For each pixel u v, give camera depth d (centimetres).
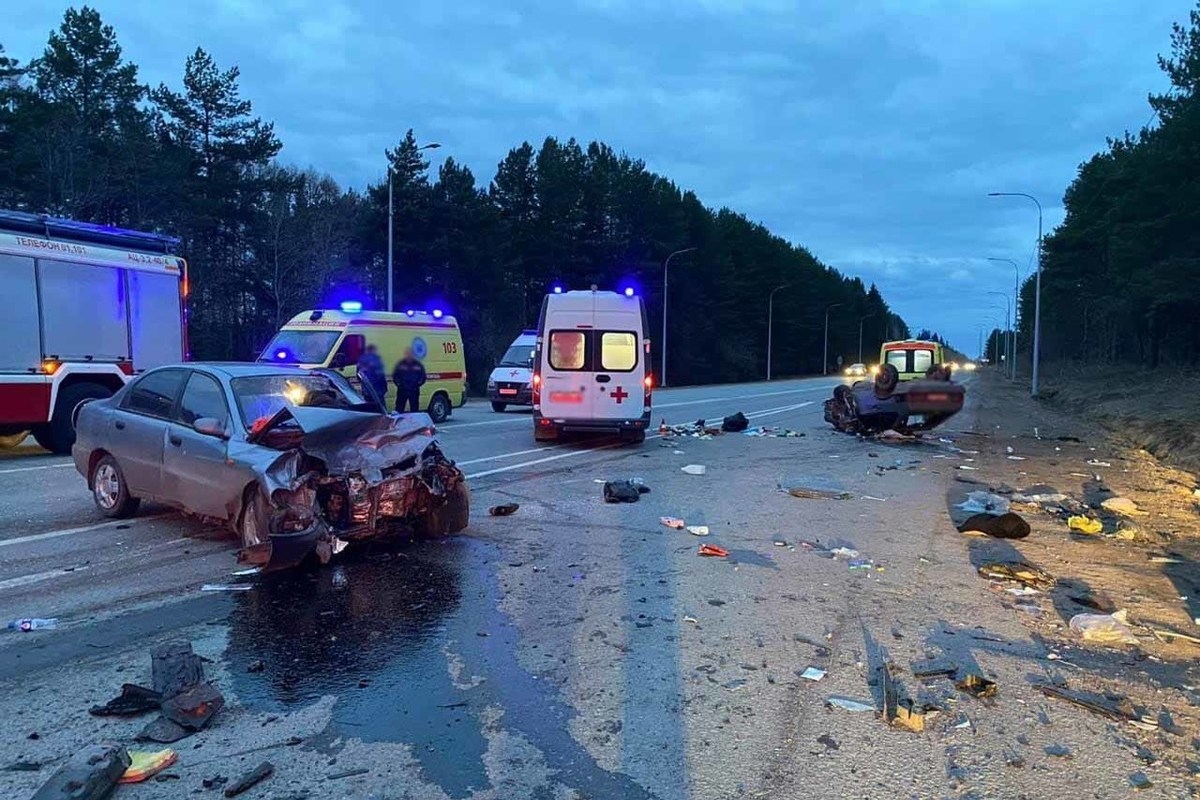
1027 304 9775
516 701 416
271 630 509
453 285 4906
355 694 420
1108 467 1421
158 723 378
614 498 935
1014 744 381
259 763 349
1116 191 4409
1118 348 5931
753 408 2769
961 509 959
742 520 860
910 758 366
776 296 9506
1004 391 4753
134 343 1302
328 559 639
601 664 466
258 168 4797
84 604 549
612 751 367
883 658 484
